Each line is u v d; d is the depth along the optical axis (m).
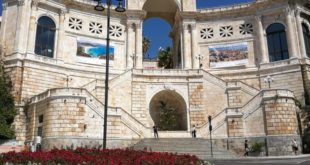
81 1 45.69
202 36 49.25
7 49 39.12
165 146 28.92
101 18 47.38
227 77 46.44
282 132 30.64
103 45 46.50
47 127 29.48
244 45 47.28
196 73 40.97
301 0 45.31
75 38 44.75
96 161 11.55
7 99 35.34
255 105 32.50
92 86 37.81
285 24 45.00
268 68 44.09
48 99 30.23
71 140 28.55
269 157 27.61
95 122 30.11
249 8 47.81
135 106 39.12
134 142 31.09
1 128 32.94
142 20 48.66
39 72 39.47
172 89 40.38
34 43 40.41
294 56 42.78
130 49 47.06
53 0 43.41
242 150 31.70
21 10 40.03
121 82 39.19
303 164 17.94
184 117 41.06
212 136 33.12
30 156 12.62
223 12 48.94
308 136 34.16
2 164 12.00
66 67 42.28
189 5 49.72
